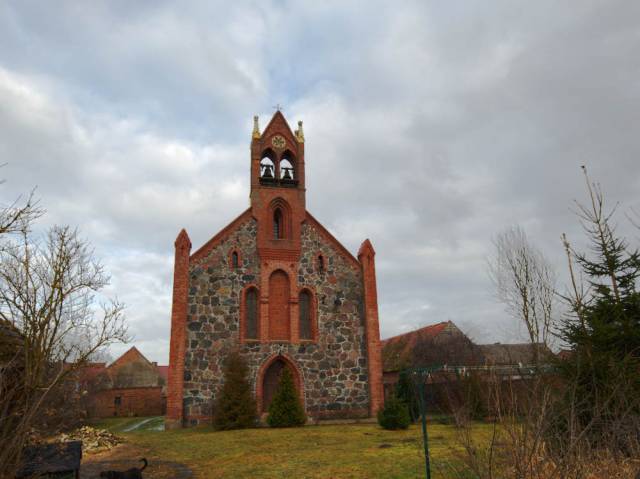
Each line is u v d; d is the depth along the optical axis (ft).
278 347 117.50
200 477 60.08
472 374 57.57
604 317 57.72
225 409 103.50
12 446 32.86
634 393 40.81
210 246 119.44
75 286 48.32
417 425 100.89
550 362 48.93
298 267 124.26
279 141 133.80
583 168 68.08
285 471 60.70
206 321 114.32
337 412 116.57
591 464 34.42
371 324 122.42
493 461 36.17
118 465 69.56
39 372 36.83
